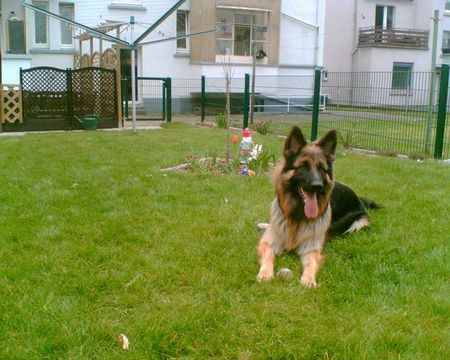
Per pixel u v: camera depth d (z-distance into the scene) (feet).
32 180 23.43
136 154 31.53
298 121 54.90
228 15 73.72
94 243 15.17
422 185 23.58
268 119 57.36
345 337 9.86
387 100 37.58
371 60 90.99
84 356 9.25
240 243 15.40
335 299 11.57
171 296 11.80
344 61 95.91
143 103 72.95
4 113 45.75
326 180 14.25
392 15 96.89
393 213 18.83
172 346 9.68
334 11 94.02
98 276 12.58
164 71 73.36
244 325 10.36
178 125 54.34
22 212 18.26
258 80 74.64
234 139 27.99
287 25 78.43
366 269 13.50
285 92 75.77
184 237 15.85
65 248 14.67
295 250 14.53
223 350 9.50
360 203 17.95
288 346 9.56
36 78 47.11
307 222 14.23
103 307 11.23
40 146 34.73
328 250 14.99
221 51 74.13
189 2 72.74
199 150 33.19
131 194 21.27
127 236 15.72
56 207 19.03
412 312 10.89
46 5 66.39
